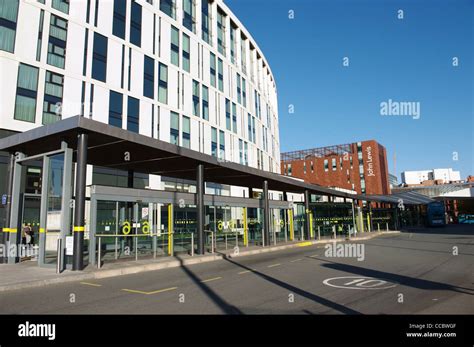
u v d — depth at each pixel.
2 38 19.66
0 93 19.19
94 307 7.14
